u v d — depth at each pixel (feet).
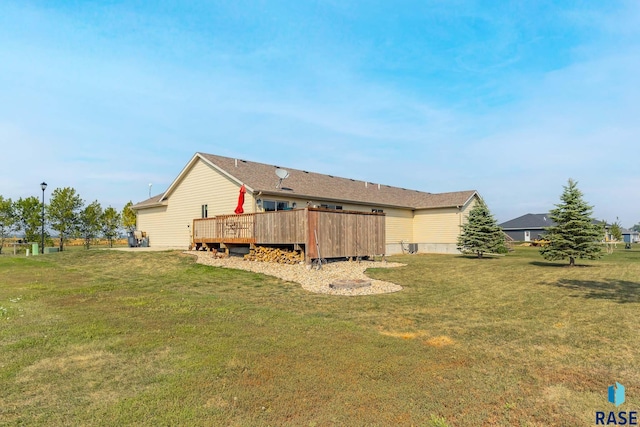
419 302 27.25
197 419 10.35
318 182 75.36
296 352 15.88
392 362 14.83
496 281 37.27
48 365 14.24
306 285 34.81
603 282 36.14
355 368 14.17
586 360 15.05
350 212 50.47
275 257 47.42
